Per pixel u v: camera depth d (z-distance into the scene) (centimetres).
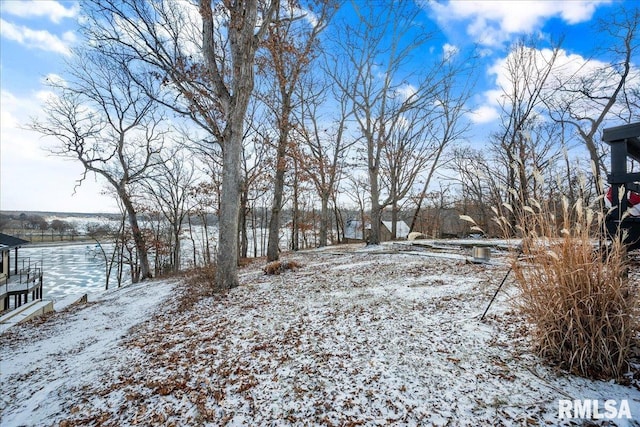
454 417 204
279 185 1178
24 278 1705
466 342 305
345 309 460
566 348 242
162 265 2609
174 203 2583
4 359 524
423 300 459
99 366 390
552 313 243
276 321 446
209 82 821
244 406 246
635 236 271
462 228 2683
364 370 277
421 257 909
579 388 214
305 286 661
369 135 1405
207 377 300
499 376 242
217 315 530
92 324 718
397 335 343
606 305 223
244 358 332
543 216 258
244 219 2100
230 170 736
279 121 1188
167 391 284
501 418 197
